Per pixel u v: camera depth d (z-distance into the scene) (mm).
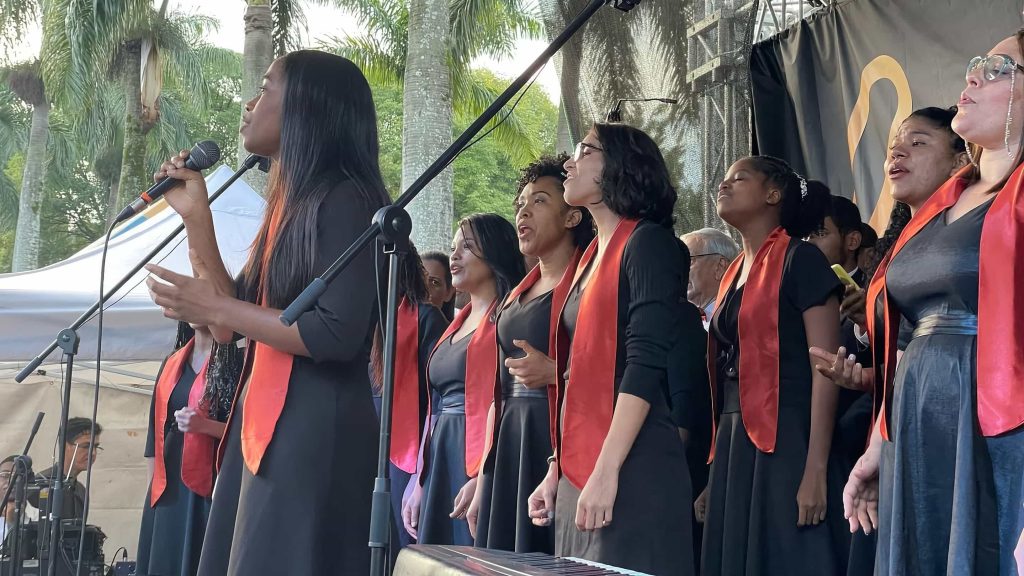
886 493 2303
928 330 2266
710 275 4250
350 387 2285
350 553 2203
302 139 2344
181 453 4902
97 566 6082
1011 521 2059
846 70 5473
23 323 7156
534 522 2891
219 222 8211
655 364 2531
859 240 3912
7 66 27969
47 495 6133
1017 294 2088
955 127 2309
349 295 2225
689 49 6488
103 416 11617
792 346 3215
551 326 3035
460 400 3875
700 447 3418
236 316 2162
